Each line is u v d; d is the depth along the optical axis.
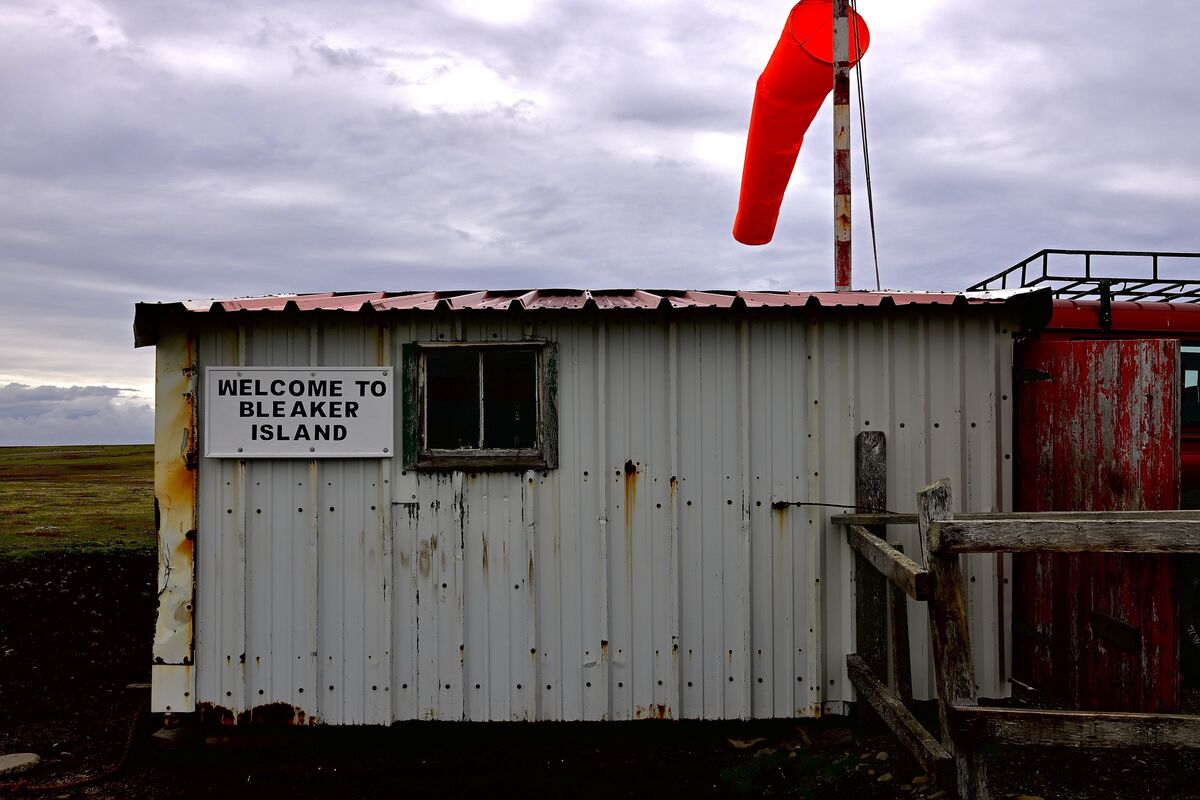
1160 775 4.10
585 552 4.87
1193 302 6.69
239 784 4.49
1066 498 4.69
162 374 4.79
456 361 4.88
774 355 4.91
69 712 5.54
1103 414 4.38
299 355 4.82
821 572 4.90
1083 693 4.53
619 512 4.87
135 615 7.58
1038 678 4.91
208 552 4.79
